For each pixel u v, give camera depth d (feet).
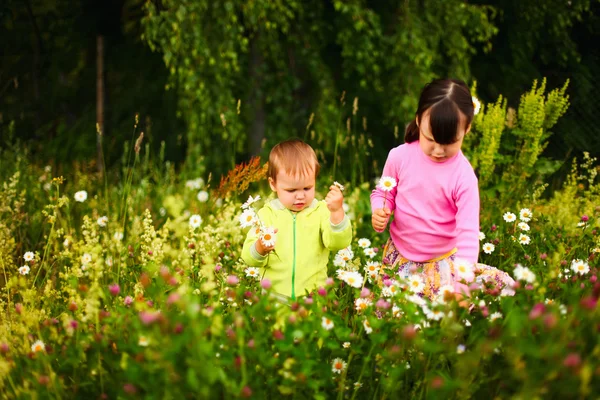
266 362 5.97
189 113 19.33
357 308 7.45
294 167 7.98
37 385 6.34
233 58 18.24
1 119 27.99
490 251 10.23
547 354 5.33
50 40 30.12
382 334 6.33
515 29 22.57
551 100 16.03
